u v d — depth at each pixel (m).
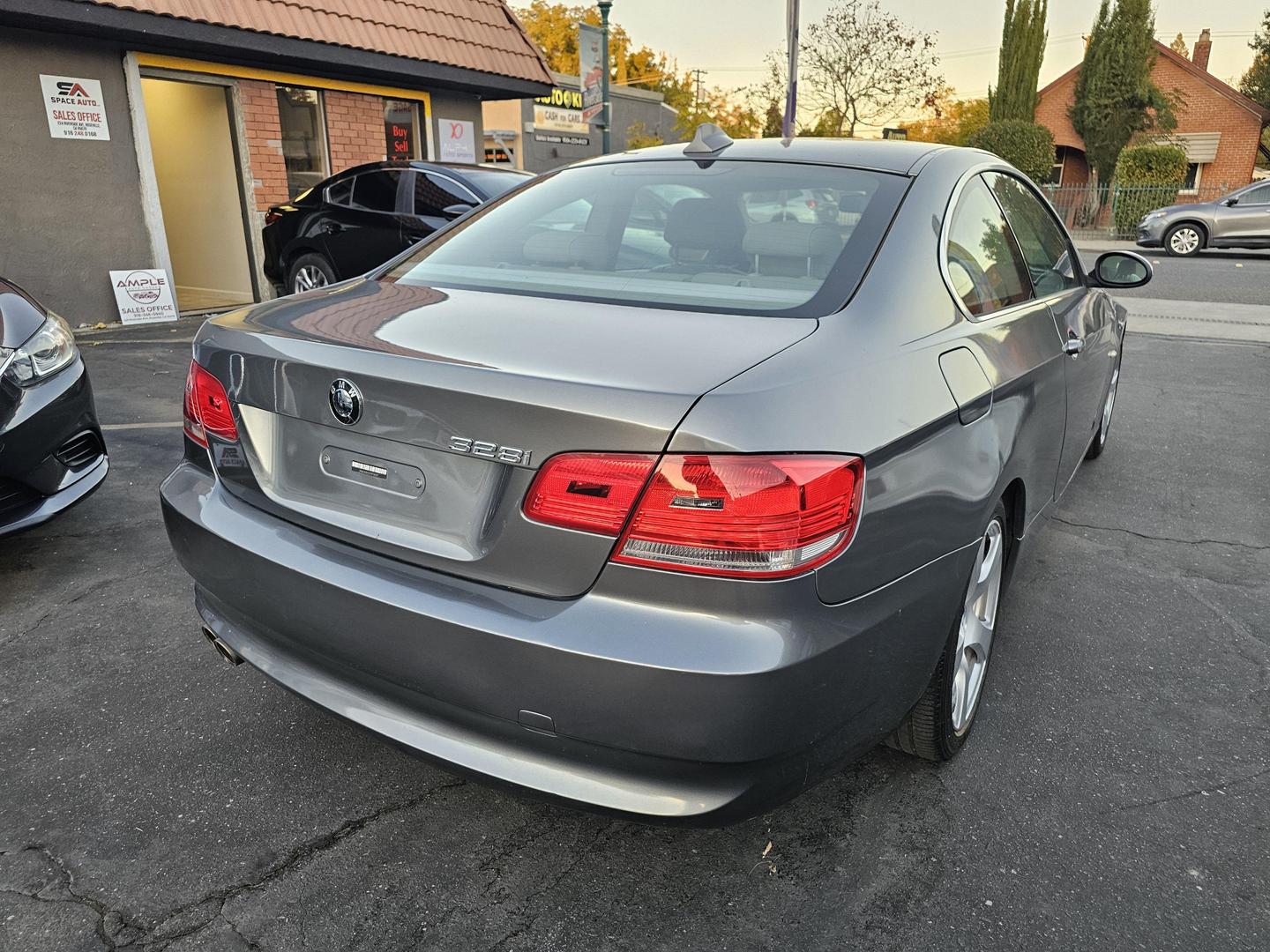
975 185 2.75
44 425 3.33
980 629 2.53
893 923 1.92
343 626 1.87
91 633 3.06
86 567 3.55
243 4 8.69
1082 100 29.61
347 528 1.92
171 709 2.64
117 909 1.92
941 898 1.99
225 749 2.47
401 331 1.98
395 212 8.38
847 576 1.68
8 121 7.68
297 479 2.03
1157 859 2.12
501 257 2.49
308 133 10.31
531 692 1.65
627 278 2.24
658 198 2.50
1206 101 30.95
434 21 10.68
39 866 2.04
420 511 1.82
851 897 1.99
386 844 2.13
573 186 2.76
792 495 1.56
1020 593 3.49
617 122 29.66
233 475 2.17
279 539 2.01
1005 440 2.33
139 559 3.64
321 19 9.38
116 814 2.21
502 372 1.69
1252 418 6.13
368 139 10.88
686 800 1.65
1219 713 2.71
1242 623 3.27
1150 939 1.89
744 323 1.92
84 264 8.37
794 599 1.59
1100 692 2.82
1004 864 2.09
